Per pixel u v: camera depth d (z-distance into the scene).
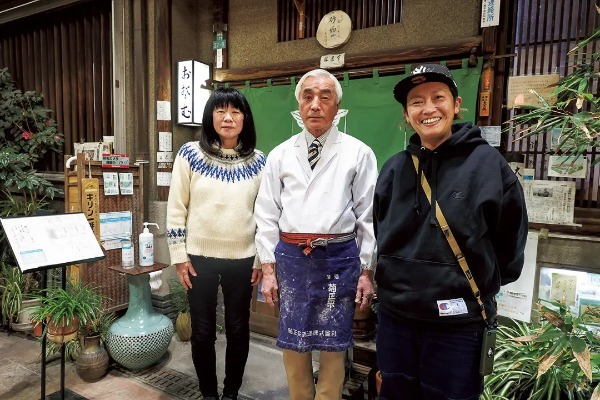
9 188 4.46
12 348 3.20
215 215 2.20
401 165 1.45
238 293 2.27
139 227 3.39
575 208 2.41
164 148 3.49
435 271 1.31
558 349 1.50
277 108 3.27
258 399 2.56
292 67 3.17
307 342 1.79
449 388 1.34
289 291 1.81
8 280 3.50
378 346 1.53
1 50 4.55
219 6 3.52
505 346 2.03
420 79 1.35
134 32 3.51
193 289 2.26
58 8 3.89
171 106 3.51
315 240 1.74
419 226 1.36
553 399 1.81
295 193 1.83
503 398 1.84
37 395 2.55
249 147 2.30
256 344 3.29
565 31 2.39
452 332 1.33
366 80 2.91
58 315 2.22
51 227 2.25
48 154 4.26
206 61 3.69
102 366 2.72
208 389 2.34
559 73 2.40
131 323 2.76
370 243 1.79
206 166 2.22
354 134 2.97
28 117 4.04
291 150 1.90
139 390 2.62
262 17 3.40
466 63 2.55
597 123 1.66
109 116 3.78
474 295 1.29
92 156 3.76
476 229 1.26
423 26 2.79
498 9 2.48
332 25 3.05
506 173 1.30
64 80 4.07
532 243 2.47
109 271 3.18
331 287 1.77
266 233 1.93
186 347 3.24
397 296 1.39
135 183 3.35
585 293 2.34
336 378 1.89
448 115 1.35
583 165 2.34
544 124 1.92
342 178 1.79
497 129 2.53
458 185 1.30
